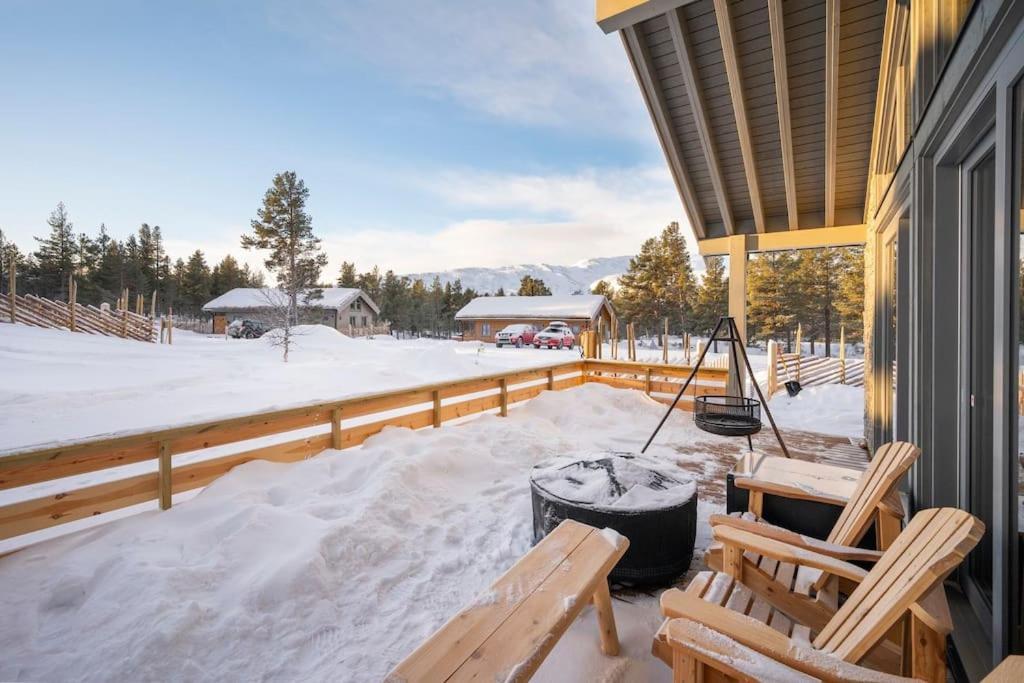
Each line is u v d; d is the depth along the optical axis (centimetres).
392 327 4591
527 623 142
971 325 213
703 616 128
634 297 3594
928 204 253
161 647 183
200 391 933
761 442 566
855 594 150
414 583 249
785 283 3073
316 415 388
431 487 356
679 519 248
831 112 489
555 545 192
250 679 179
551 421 623
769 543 186
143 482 285
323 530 261
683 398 718
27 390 852
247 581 227
